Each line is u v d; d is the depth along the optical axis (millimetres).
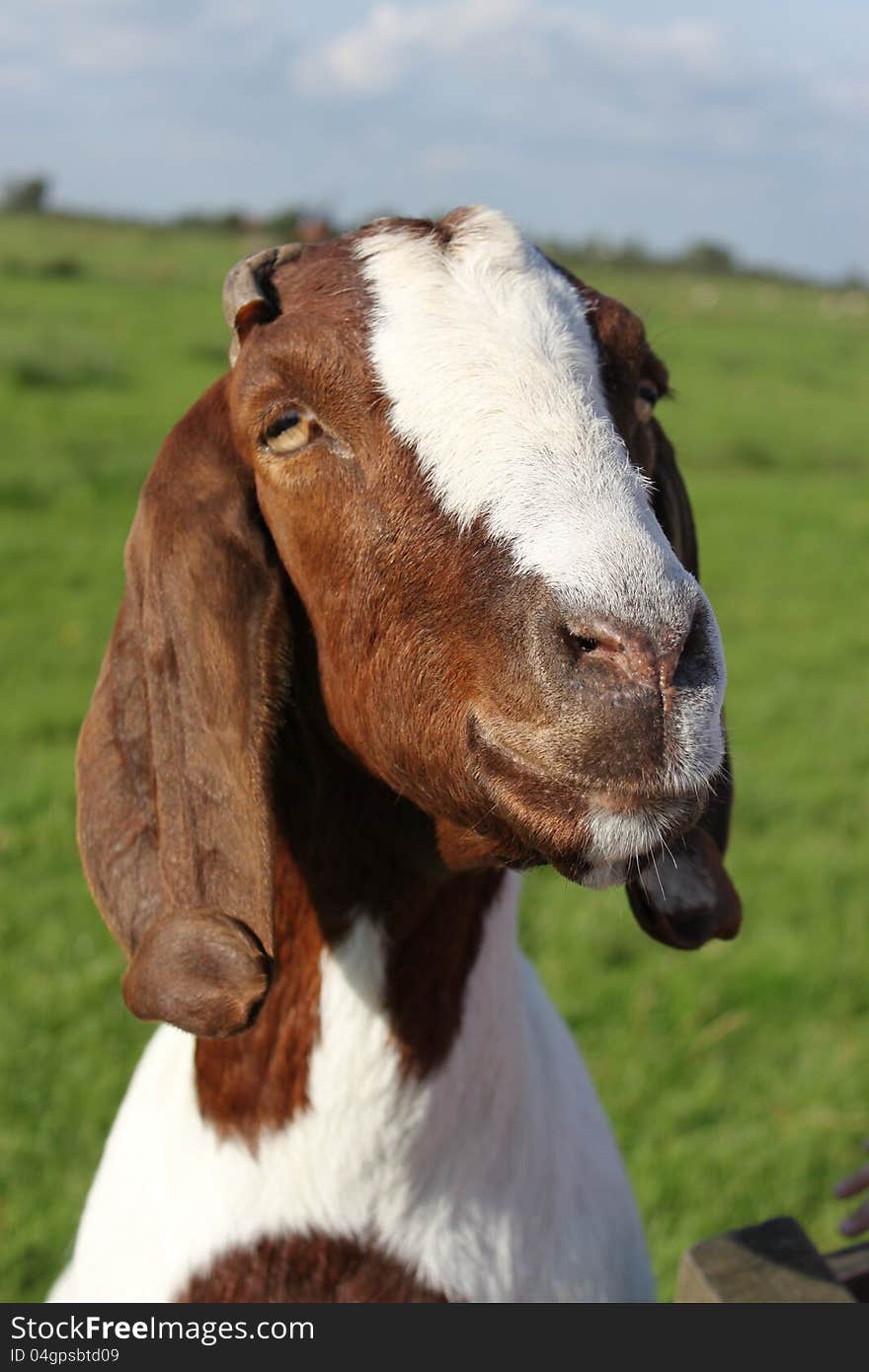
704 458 6090
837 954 1931
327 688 837
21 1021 1638
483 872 896
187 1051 931
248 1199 884
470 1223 896
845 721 2859
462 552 761
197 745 826
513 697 741
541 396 779
